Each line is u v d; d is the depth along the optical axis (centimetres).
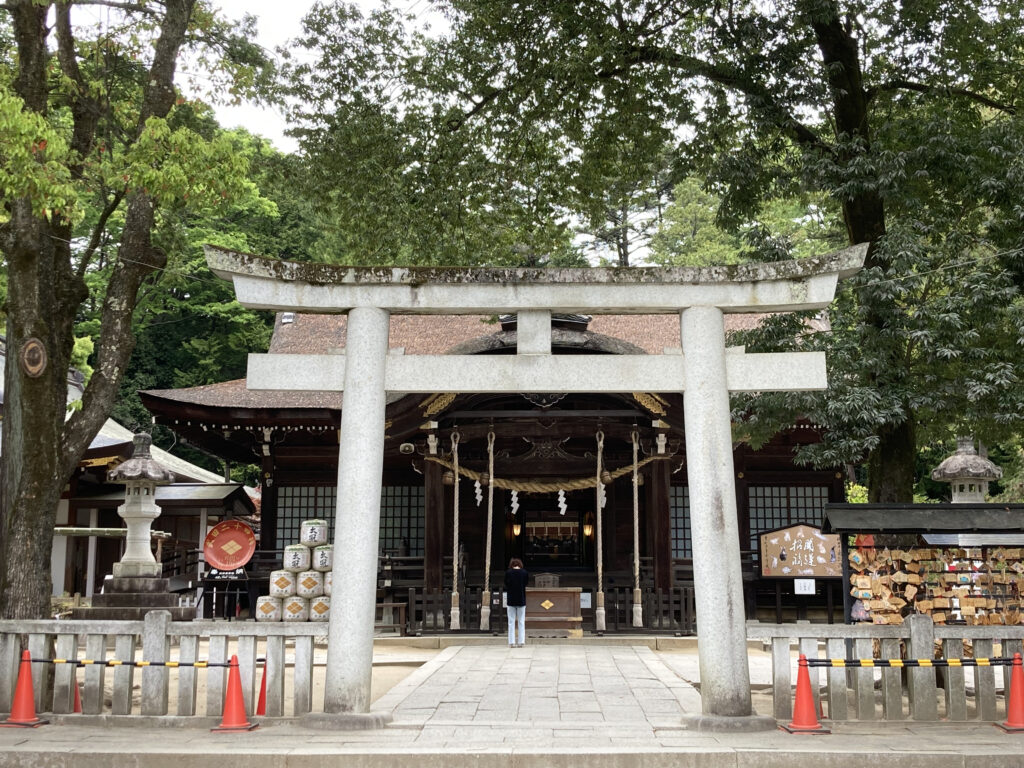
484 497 2302
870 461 1320
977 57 1389
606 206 1806
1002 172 1237
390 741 798
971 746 773
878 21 1381
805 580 1983
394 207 1642
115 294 1111
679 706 991
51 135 896
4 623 919
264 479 2266
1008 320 1230
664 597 1841
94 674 899
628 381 916
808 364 916
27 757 756
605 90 1573
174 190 1012
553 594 1828
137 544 1686
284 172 1730
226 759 746
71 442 1053
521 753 748
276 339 2577
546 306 926
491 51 1606
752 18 1385
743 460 2267
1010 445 2416
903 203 1289
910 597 1065
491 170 1695
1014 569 1071
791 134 1391
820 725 847
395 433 1845
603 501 1823
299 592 1424
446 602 1883
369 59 1653
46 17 1055
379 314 930
